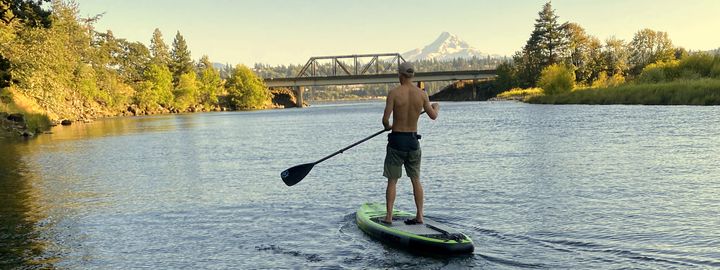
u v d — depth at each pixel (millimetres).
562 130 25125
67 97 75312
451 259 6391
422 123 38344
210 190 11844
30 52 50656
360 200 10133
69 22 95000
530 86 121812
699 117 28703
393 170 7605
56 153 22922
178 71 138875
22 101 52438
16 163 18953
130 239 7750
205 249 7141
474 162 14984
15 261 6785
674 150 15680
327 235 7637
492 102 102188
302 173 8633
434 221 7723
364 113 74062
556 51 118938
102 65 101812
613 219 7906
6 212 9891
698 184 10352
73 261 6762
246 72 135625
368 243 7180
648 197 9352
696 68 63750
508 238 7148
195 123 56656
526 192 10219
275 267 6324
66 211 9883
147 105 108625
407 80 7648
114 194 11680
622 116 33188
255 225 8359
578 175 11961
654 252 6340
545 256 6363
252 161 17828
